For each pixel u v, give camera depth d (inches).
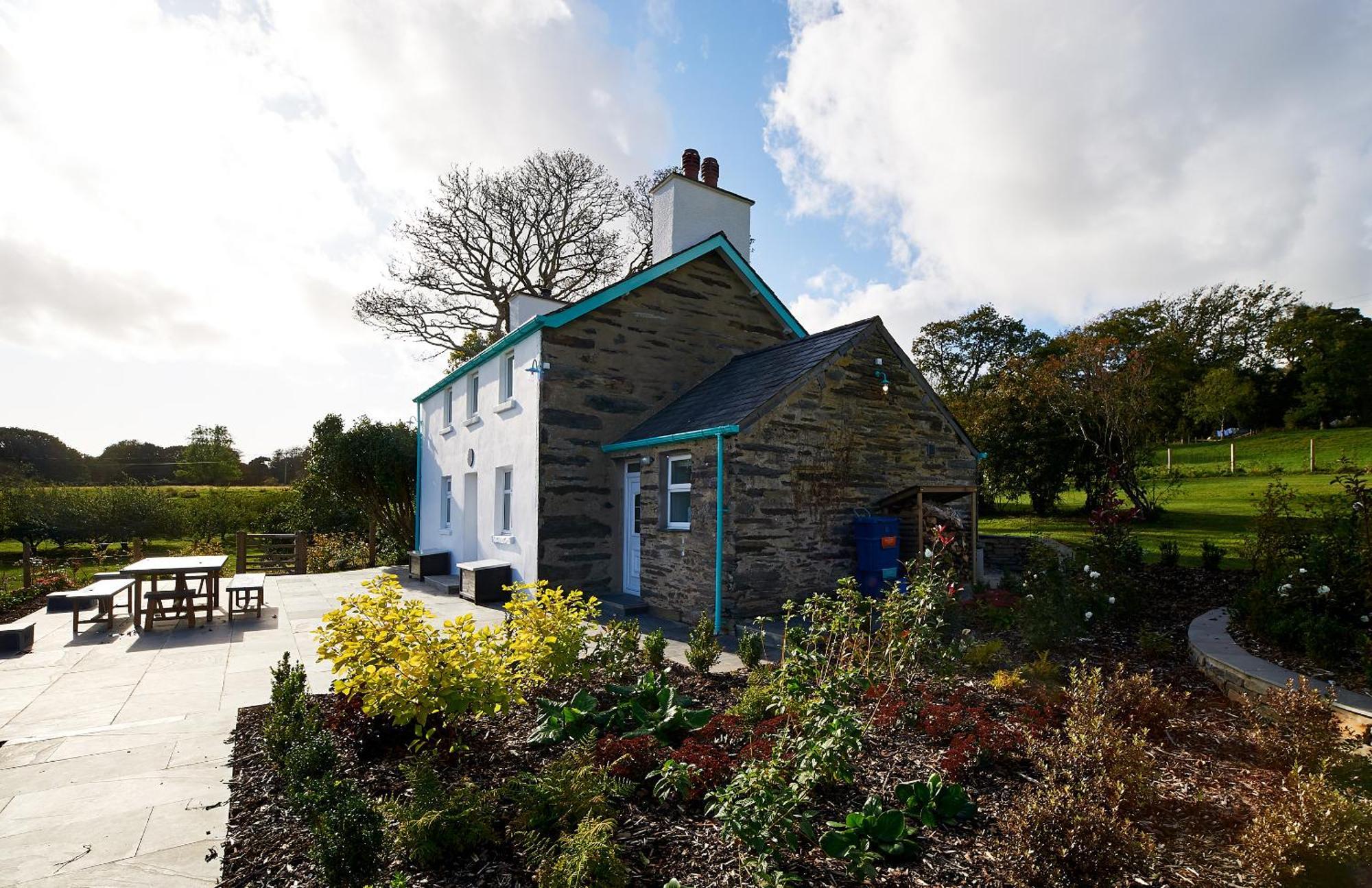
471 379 633.0
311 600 493.0
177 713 231.9
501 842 129.5
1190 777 153.8
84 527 872.3
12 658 316.8
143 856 133.9
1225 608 319.3
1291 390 1510.8
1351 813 109.1
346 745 179.3
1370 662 201.9
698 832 131.6
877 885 113.9
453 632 185.2
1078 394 668.1
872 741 176.2
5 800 160.7
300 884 117.6
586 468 484.4
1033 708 193.6
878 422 438.3
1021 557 530.9
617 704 205.0
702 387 507.8
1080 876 110.7
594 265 1141.1
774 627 354.9
